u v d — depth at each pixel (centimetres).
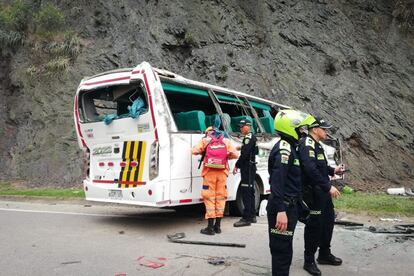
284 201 381
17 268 476
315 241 457
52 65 1500
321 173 471
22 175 1318
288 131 395
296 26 1595
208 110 929
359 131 1315
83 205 973
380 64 1500
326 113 1362
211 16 1576
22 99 1496
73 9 1636
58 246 575
